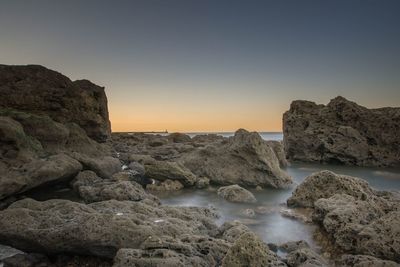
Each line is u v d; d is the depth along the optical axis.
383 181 26.12
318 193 16.27
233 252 8.00
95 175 21.59
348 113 39.34
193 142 50.31
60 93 29.08
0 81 26.38
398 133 37.84
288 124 42.69
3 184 15.24
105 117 35.38
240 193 19.05
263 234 12.55
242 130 25.28
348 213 11.57
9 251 10.38
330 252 10.73
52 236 9.76
